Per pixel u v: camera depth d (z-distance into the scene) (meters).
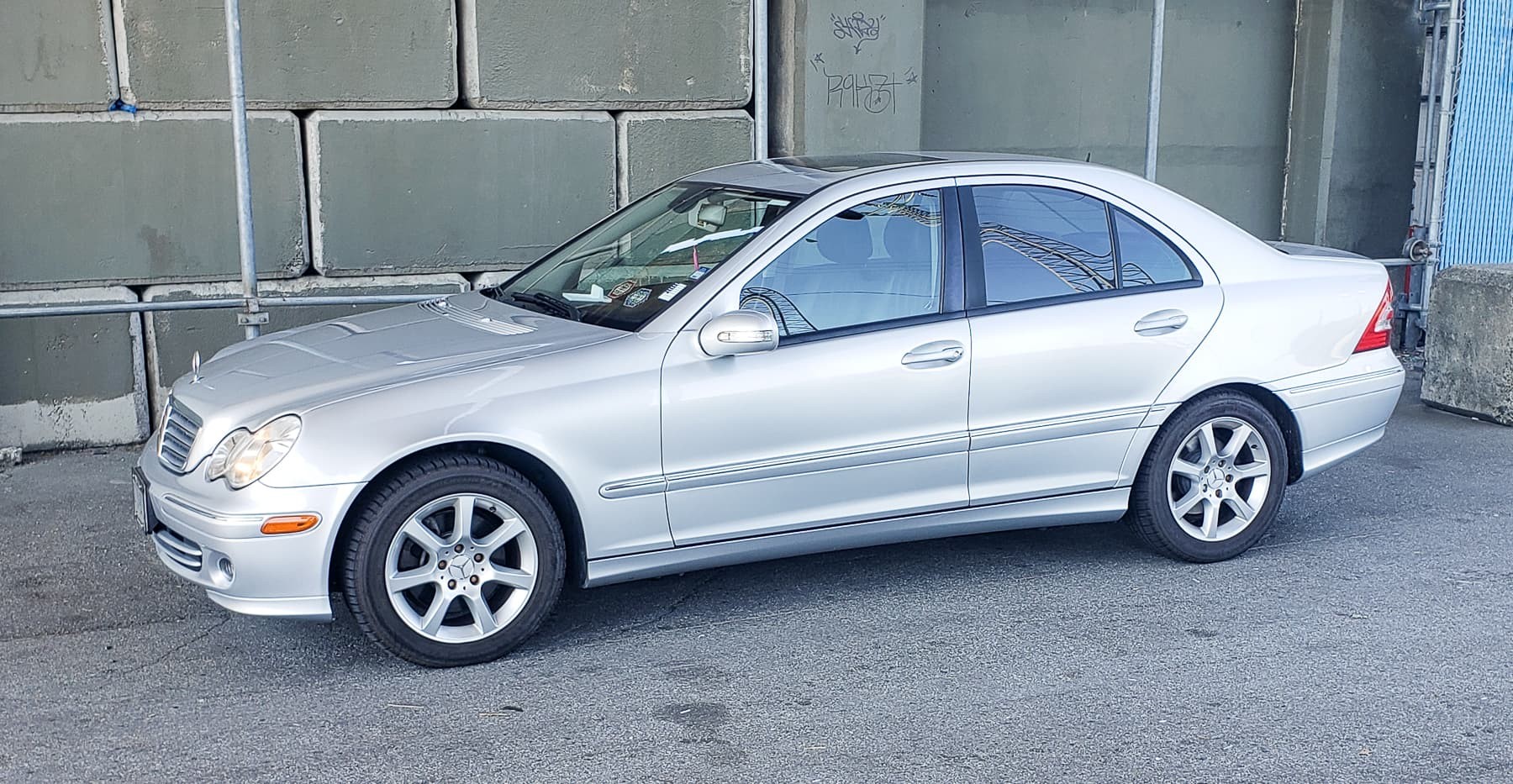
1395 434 7.77
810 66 8.40
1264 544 5.79
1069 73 9.70
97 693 4.28
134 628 4.84
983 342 4.89
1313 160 10.30
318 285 7.69
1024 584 5.28
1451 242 9.81
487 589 4.54
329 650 4.64
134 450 7.39
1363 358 5.60
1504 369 7.90
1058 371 5.00
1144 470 5.30
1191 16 9.97
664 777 3.72
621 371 4.46
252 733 3.99
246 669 4.48
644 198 5.83
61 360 7.26
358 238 7.73
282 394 4.32
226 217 7.46
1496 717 4.10
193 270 7.46
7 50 6.96
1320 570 5.44
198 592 5.20
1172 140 10.12
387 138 7.66
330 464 4.12
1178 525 5.39
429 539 4.32
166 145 7.27
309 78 7.49
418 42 7.66
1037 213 5.14
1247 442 5.43
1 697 4.24
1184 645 4.66
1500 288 7.88
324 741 3.93
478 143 7.86
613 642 4.70
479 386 4.34
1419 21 10.24
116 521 6.08
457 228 7.92
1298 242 10.50
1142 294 5.20
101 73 7.13
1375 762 3.80
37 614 4.96
